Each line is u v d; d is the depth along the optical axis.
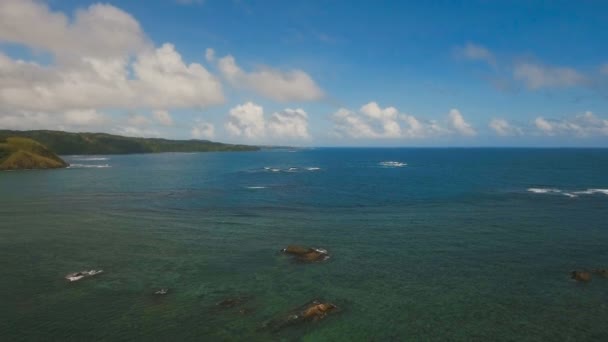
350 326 25.61
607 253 40.28
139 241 45.03
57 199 76.69
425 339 24.16
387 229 50.78
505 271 35.25
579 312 27.42
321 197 79.25
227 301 28.84
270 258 38.81
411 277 33.88
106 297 29.59
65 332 24.62
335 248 42.28
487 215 59.44
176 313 27.17
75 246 42.88
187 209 65.94
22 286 31.53
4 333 24.42
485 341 23.92
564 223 53.59
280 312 27.39
